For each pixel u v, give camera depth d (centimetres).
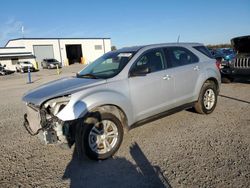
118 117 441
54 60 4309
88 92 396
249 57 928
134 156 407
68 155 430
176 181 325
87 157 391
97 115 391
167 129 520
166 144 444
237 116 579
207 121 555
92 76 466
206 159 377
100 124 399
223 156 383
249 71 926
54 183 344
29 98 414
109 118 403
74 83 434
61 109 378
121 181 337
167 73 500
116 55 502
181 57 552
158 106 489
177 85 518
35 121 412
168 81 499
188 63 557
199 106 583
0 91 1390
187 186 312
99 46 6016
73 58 5919
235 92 862
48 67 4138
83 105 378
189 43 593
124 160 396
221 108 657
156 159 390
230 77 1019
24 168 391
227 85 1025
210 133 482
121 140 420
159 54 509
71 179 351
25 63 3694
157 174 347
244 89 909
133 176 347
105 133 403
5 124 640
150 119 483
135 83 448
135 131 519
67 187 332
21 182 350
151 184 324
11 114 749
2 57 4428
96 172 366
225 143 430
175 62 530
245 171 337
